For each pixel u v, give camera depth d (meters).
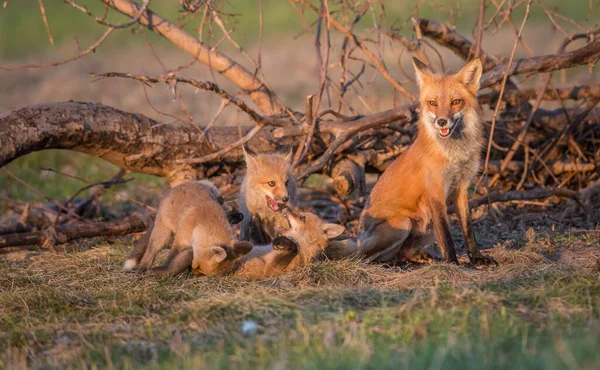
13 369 7.01
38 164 20.16
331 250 10.80
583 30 15.01
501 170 14.64
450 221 13.76
